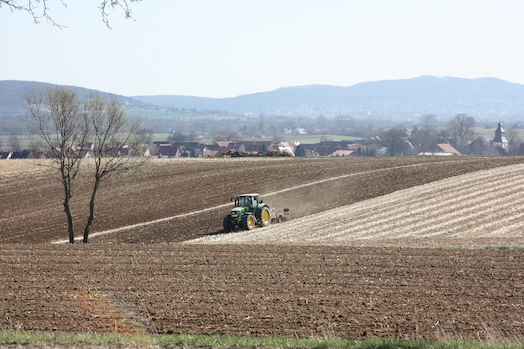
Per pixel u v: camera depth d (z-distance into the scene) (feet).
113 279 152.87
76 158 254.06
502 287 139.95
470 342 87.04
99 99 252.83
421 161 500.74
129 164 274.98
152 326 108.17
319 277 154.10
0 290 140.05
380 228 262.67
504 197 321.93
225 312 117.60
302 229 270.26
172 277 155.43
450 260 177.17
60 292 137.28
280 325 108.27
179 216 323.37
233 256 189.26
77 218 332.19
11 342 86.58
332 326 107.14
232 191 395.55
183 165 533.96
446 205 310.45
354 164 496.23
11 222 328.49
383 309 119.34
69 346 85.56
